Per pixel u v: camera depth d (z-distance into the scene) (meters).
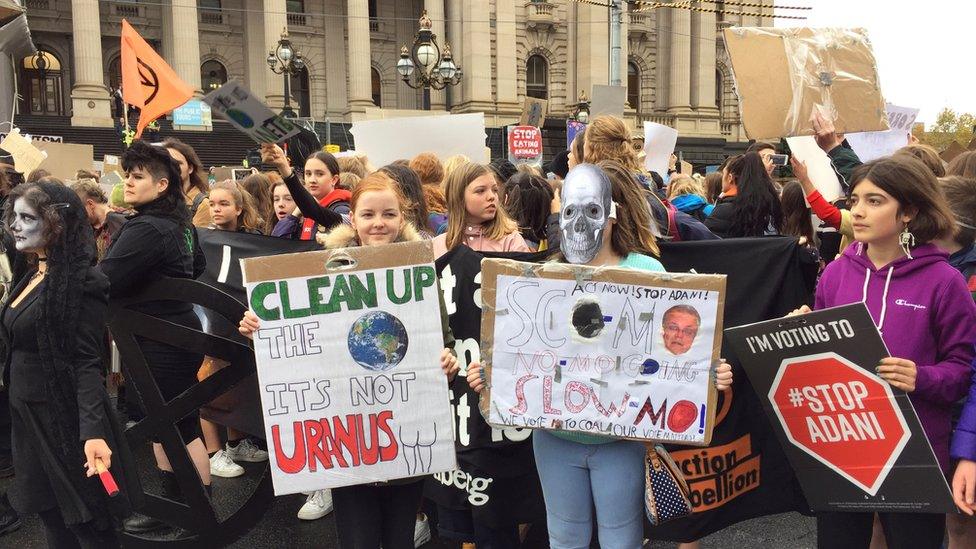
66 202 3.22
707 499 3.81
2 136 13.89
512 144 12.27
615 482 2.88
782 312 3.90
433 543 4.44
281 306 2.98
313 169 5.32
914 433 2.67
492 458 3.86
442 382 3.01
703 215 6.58
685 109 44.62
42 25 37.44
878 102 4.46
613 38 18.70
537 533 4.25
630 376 2.76
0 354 4.54
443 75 20.30
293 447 3.01
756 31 4.52
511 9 41.12
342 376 3.00
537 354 2.80
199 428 4.36
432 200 5.40
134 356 3.89
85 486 3.24
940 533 2.86
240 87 2.97
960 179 3.51
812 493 2.91
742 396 3.83
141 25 39.31
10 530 4.68
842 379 2.77
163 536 4.27
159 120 32.03
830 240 5.11
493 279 2.82
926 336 2.76
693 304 2.73
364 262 2.98
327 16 41.75
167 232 3.88
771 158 5.33
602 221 2.81
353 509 3.14
